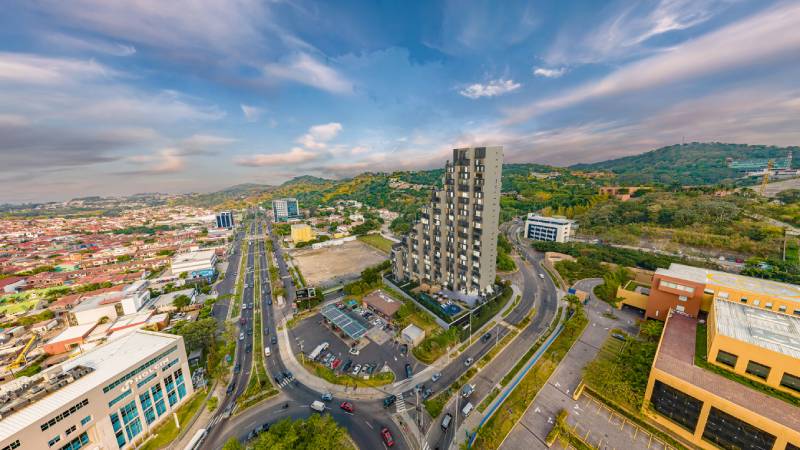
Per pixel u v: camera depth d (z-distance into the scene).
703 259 130.88
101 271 165.38
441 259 109.88
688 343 63.22
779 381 48.69
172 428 59.16
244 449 52.59
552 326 90.38
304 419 60.09
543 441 53.25
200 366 78.56
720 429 48.03
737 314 62.81
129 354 59.66
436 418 59.06
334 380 70.44
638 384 59.72
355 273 151.50
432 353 78.56
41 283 146.62
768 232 136.12
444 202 106.75
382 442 54.41
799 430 40.91
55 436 45.12
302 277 148.25
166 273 157.00
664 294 83.50
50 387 48.50
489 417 58.16
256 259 190.88
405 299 109.06
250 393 67.12
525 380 67.81
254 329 97.50
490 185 97.62
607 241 174.38
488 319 95.12
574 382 67.00
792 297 64.88
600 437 53.41
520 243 186.88
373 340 86.56
